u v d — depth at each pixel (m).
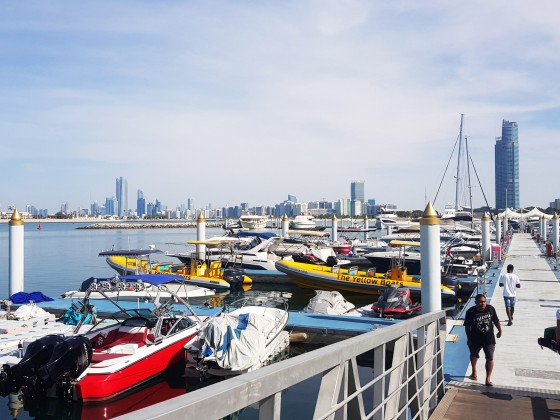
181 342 11.73
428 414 6.31
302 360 2.72
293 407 9.66
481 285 21.56
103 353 10.58
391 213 86.62
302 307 22.42
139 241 81.50
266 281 29.09
